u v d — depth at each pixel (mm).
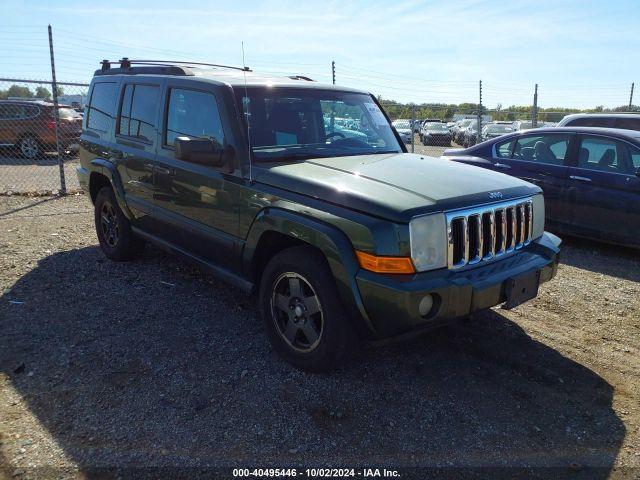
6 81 9203
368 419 3162
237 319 4500
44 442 2885
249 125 4012
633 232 6473
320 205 3402
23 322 4332
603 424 3162
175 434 2980
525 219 3855
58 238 6914
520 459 2840
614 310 4922
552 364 3869
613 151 6738
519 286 3494
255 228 3773
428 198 3256
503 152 7824
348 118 4699
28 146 14906
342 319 3357
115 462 2750
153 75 5070
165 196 4730
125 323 4367
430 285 3072
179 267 5762
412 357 3916
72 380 3502
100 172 5742
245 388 3453
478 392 3479
